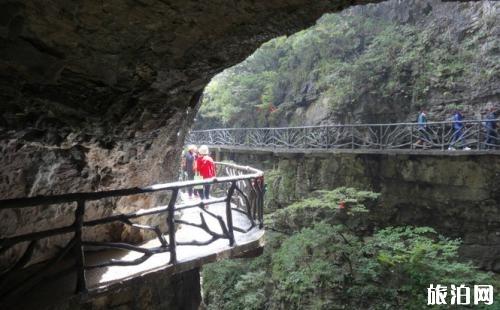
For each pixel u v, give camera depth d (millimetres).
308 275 8555
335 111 13680
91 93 3150
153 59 3100
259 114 17734
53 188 3943
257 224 5523
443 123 10094
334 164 11586
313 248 9148
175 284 4969
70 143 3574
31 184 3645
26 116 2973
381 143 11086
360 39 15070
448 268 7480
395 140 11719
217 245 4582
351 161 11312
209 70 3729
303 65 16250
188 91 3992
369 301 7887
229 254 4453
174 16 2650
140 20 2586
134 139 4141
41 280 2998
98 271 3748
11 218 3592
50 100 2955
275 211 12531
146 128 4098
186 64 3391
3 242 2727
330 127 12602
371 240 9094
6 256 3596
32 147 3340
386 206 10852
